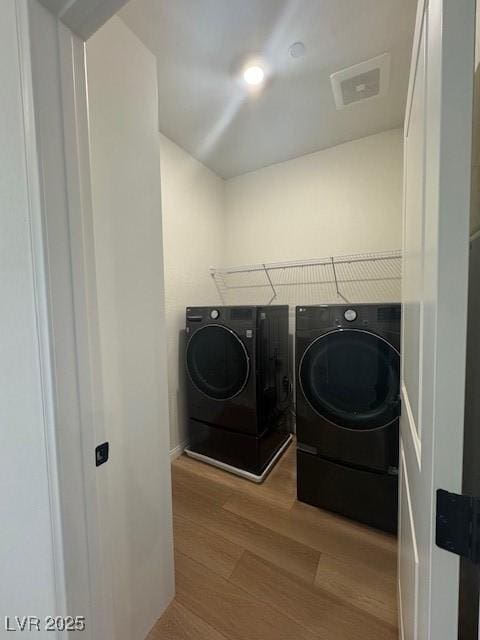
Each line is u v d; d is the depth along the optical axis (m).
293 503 1.76
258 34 1.38
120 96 0.92
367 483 1.56
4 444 0.75
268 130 2.16
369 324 1.51
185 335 2.40
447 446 0.41
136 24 1.32
